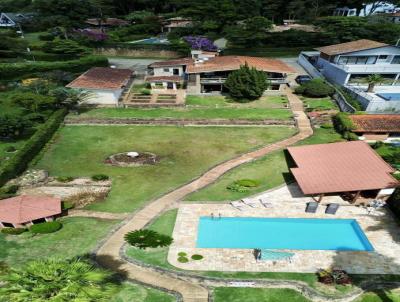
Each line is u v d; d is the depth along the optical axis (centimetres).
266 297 2394
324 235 3039
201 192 3659
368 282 2480
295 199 3522
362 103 5434
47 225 3069
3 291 1395
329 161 3712
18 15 11538
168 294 2369
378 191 3381
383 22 9350
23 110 5675
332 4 11294
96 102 6081
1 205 3206
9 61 7800
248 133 5116
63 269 1531
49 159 4419
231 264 2667
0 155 4369
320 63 7556
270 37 9269
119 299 2308
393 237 2970
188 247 2848
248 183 3747
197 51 8412
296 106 5950
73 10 10225
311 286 2434
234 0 10875
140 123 5447
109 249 2811
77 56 8419
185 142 4872
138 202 3522
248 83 5969
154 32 11231
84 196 3634
